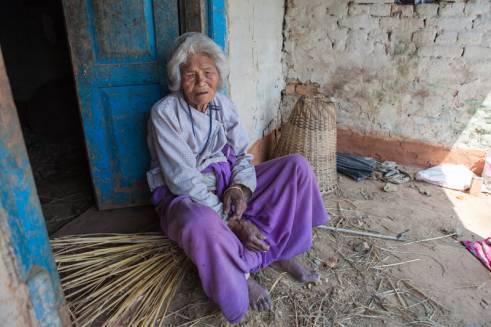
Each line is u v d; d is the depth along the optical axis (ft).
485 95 9.75
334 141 9.51
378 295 5.97
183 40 5.57
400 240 7.50
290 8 10.78
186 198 5.56
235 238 5.12
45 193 8.95
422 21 9.73
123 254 6.19
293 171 6.11
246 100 8.86
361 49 10.53
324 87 11.34
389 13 9.96
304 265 6.61
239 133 6.48
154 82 6.86
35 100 13.50
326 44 10.83
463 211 8.79
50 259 3.62
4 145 2.96
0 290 3.04
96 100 6.88
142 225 7.30
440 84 10.10
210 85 5.57
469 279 6.44
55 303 3.64
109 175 7.54
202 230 4.76
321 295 5.91
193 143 5.91
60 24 13.78
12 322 3.19
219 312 5.43
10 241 3.07
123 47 6.61
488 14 9.11
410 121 10.72
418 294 6.04
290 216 6.06
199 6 6.36
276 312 5.52
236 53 7.83
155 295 5.58
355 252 7.07
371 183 10.21
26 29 13.97
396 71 10.40
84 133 7.12
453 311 5.71
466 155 10.45
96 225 7.31
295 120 9.46
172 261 6.02
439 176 10.09
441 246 7.36
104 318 5.19
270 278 6.20
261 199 6.24
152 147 6.26
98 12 6.36
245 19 8.11
